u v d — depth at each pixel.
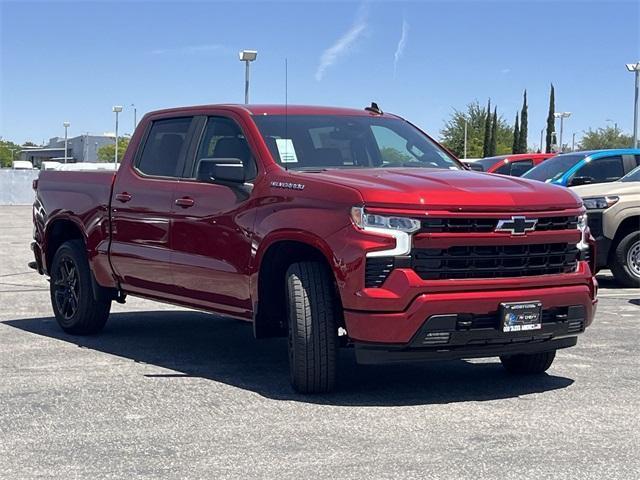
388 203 5.89
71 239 9.19
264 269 6.67
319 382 6.31
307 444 5.20
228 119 7.50
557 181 14.62
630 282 12.75
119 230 8.20
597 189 12.91
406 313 5.83
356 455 4.98
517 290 6.08
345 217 6.01
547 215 6.20
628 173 14.18
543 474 4.66
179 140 7.89
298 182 6.46
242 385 6.75
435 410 5.99
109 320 10.04
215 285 7.16
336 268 6.01
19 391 6.52
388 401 6.25
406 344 5.88
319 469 4.74
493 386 6.74
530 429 5.51
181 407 6.08
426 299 5.83
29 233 25.94
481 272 6.02
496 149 80.31
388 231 5.86
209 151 7.53
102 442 5.27
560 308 6.30
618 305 11.02
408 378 7.04
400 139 7.71
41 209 9.29
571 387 6.69
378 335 5.88
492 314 6.02
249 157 7.12
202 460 4.91
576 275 6.38
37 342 8.59
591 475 4.64
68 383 6.79
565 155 15.33
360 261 5.88
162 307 11.11
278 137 7.14
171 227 7.57
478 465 4.80
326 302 6.22
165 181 7.79
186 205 7.41
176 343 8.61
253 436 5.37
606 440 5.27
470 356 6.10
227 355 8.01
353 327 5.96
